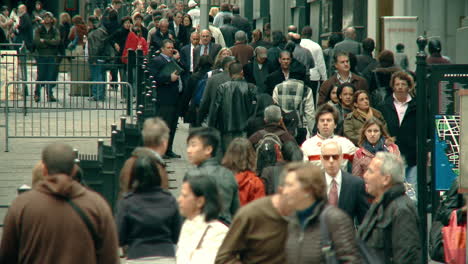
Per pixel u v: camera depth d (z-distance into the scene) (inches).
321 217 729.6
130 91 1962.4
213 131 1003.9
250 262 780.0
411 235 896.9
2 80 2554.1
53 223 764.6
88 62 2475.4
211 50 2303.2
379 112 1460.4
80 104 2062.0
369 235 920.3
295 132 1624.0
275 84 1863.9
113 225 791.1
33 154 1879.9
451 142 1151.0
